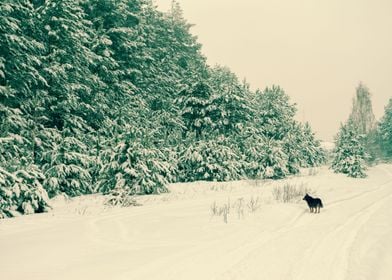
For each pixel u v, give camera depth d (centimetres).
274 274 683
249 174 3372
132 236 1047
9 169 1600
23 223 1292
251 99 4750
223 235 1045
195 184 2652
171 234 1069
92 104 2823
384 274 704
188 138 3150
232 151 3266
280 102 5112
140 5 4131
